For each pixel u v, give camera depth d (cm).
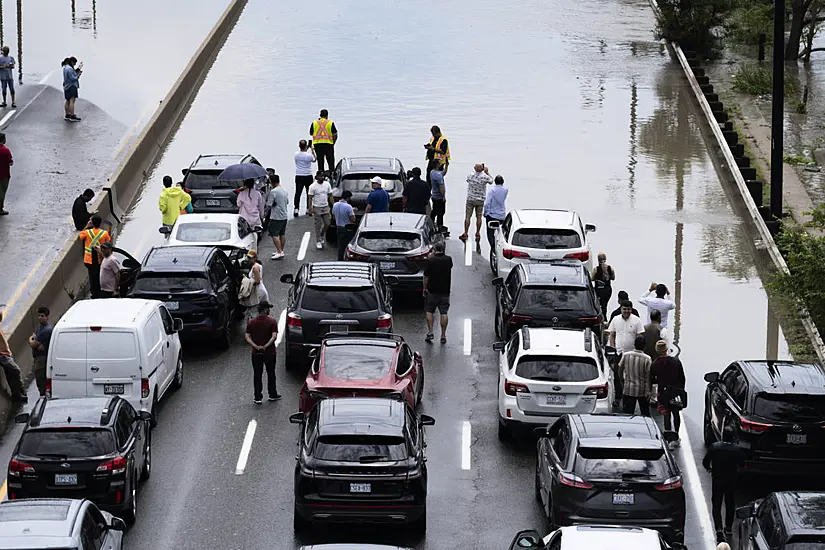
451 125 8981
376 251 5775
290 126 8881
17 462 3541
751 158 8338
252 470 4159
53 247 6216
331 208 6644
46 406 3722
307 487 3503
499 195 6500
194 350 5369
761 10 11500
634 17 13062
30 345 4694
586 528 2917
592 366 4269
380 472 3488
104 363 4306
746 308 5884
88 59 10275
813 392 3941
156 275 5150
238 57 10888
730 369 4291
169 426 4522
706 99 9550
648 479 3403
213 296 5172
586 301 4984
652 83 10338
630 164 8181
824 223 5788
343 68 10619
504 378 4338
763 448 3922
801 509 3139
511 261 5766
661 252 6631
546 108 9506
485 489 4069
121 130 8269
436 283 5353
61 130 8212
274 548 3603
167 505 3875
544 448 3791
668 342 4956
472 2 13625
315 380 4284
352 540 3650
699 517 3916
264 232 7000
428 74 10494
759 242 6762
